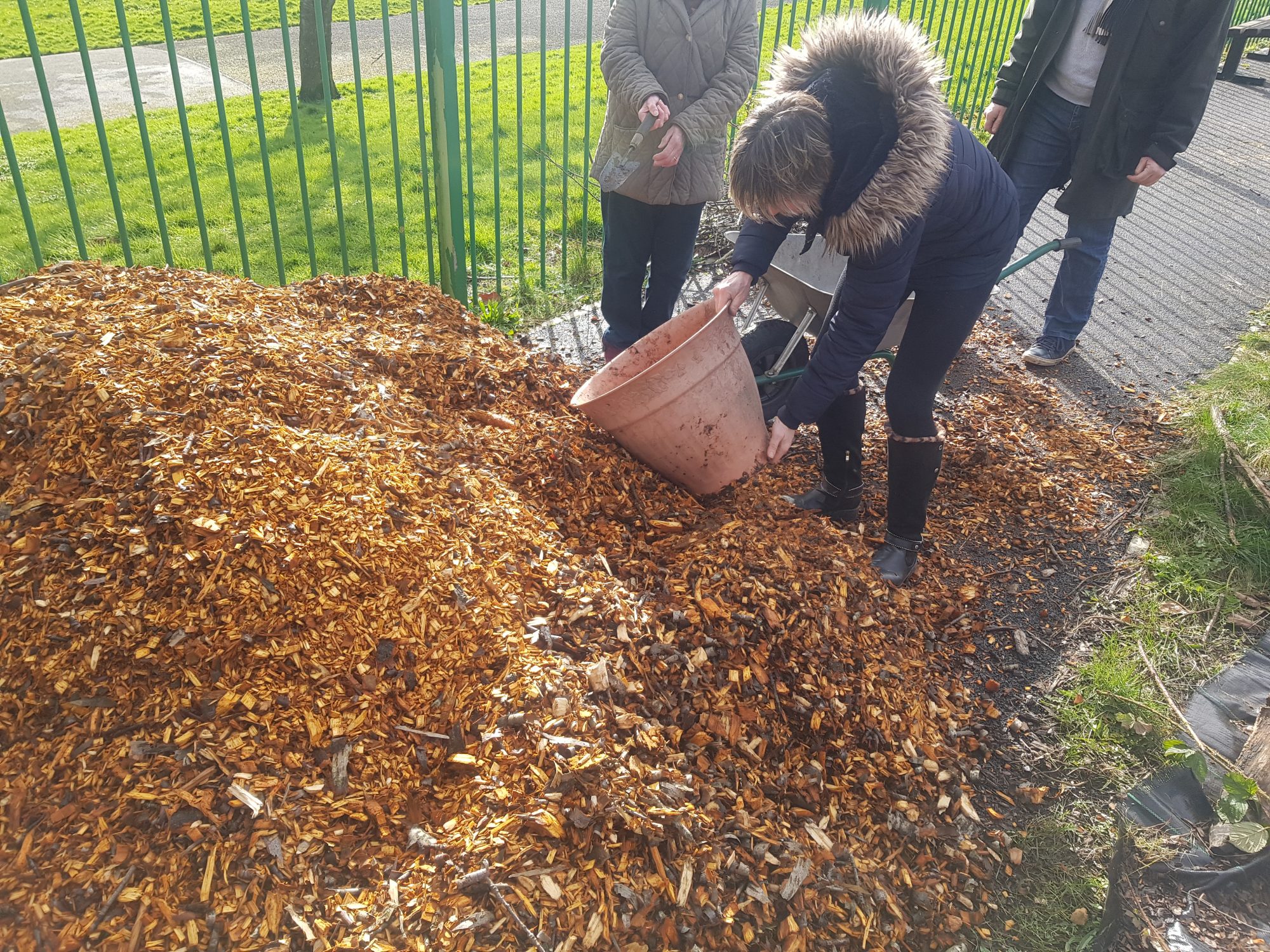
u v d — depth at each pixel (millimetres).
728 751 2377
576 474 3072
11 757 1990
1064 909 2326
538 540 2686
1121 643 3199
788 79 2428
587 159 5086
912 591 3270
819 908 2145
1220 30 3949
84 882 1795
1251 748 2715
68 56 10812
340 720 2113
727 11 3674
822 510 3549
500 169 6738
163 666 2084
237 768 1979
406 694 2188
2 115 3395
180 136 7785
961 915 2275
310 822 1946
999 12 9156
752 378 3004
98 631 2105
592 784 2053
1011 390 4660
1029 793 2619
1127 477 4055
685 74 3707
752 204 2330
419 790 2062
